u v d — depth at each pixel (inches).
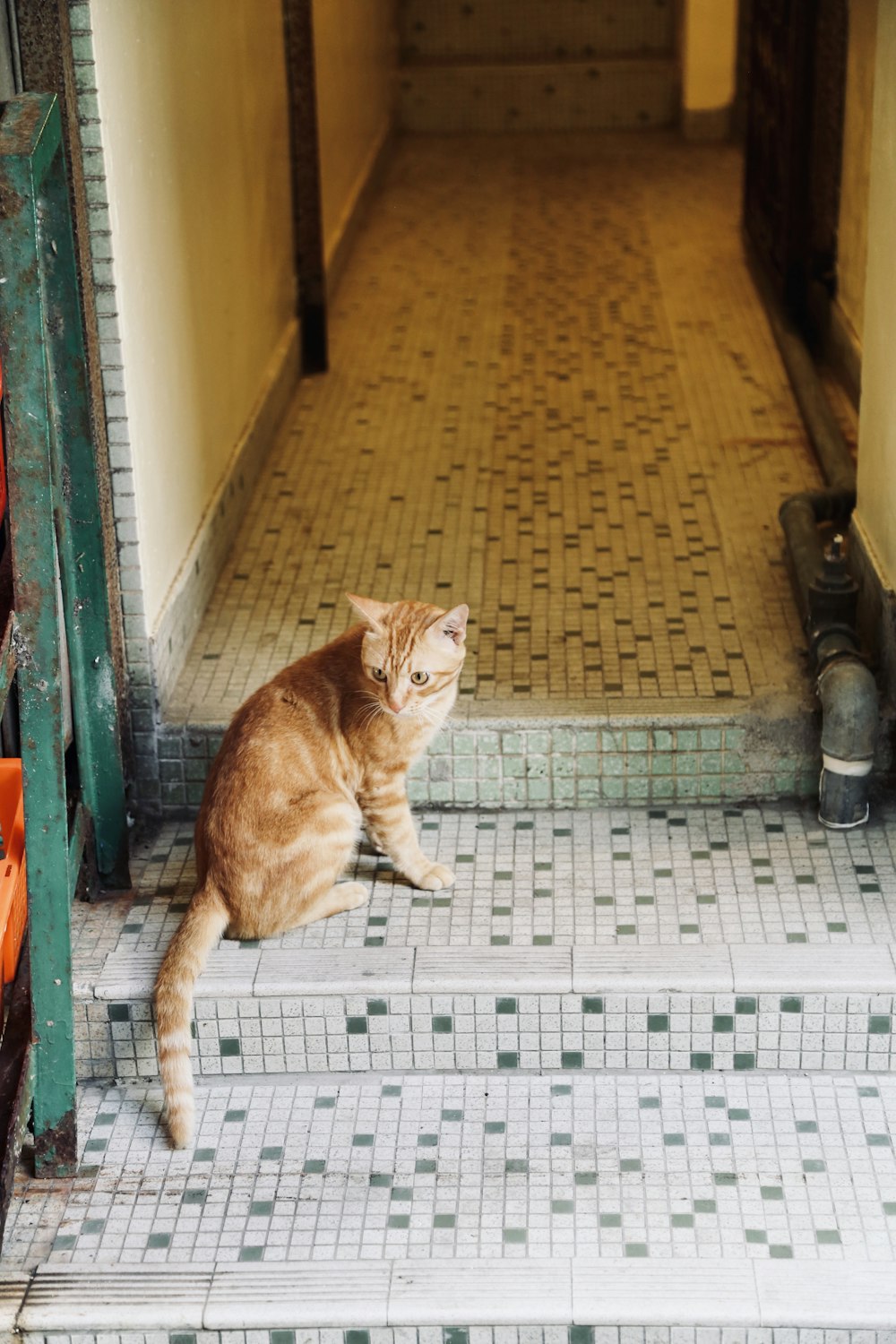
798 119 258.2
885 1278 123.3
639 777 168.2
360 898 154.0
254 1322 122.6
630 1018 144.5
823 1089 144.4
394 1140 139.9
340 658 151.9
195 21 189.0
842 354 251.6
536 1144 138.8
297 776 146.9
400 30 417.1
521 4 414.6
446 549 207.0
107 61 150.0
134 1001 144.6
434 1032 145.9
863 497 183.6
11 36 139.9
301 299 263.9
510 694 171.5
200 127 192.1
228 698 172.6
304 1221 131.2
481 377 263.9
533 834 165.9
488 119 417.1
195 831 152.9
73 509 142.4
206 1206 133.3
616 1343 122.5
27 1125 138.7
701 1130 139.8
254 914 146.6
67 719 154.9
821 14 253.8
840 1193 132.2
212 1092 146.6
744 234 319.0
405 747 148.6
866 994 141.9
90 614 145.4
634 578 197.5
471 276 313.1
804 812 167.8
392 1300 122.9
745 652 178.5
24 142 111.2
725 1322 120.9
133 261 160.2
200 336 193.6
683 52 400.2
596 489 222.5
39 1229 131.4
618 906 153.6
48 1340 123.9
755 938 147.8
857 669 159.6
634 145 402.3
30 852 125.4
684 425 241.8
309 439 242.8
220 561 202.1
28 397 114.4
